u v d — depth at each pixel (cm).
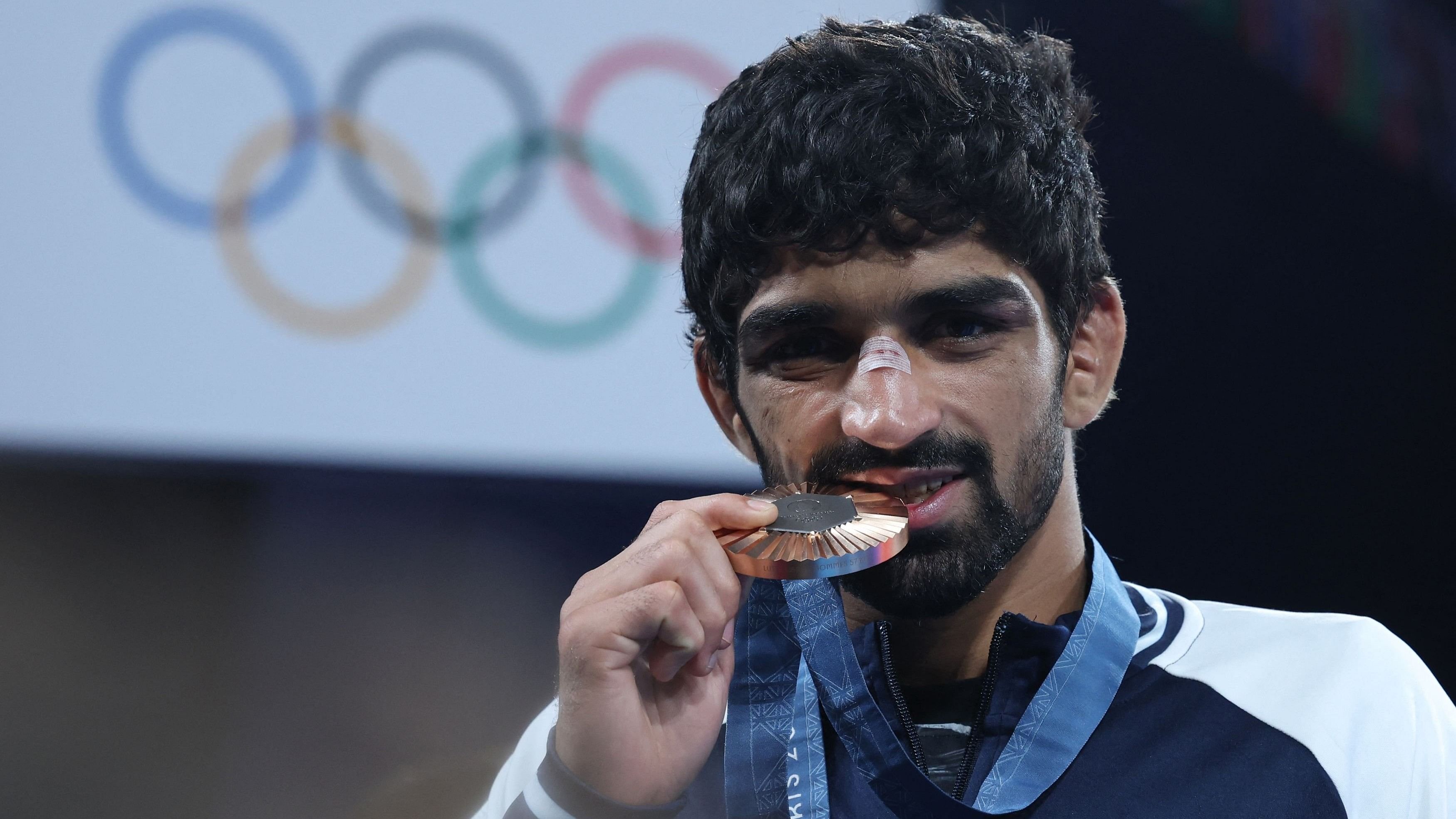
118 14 555
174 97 554
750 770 235
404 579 611
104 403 555
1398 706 223
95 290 556
